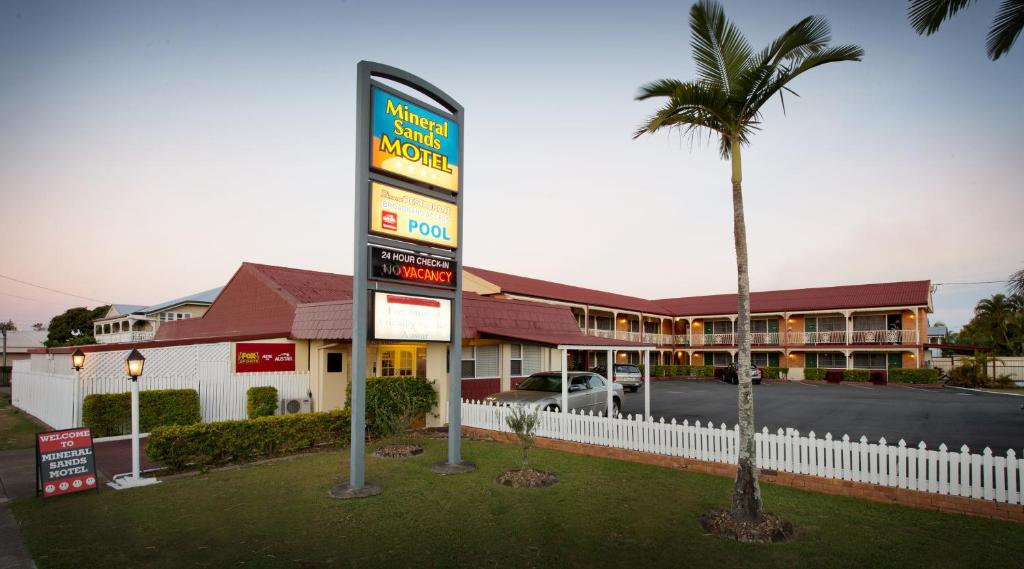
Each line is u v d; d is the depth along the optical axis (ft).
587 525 22.98
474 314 57.98
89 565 19.10
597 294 140.36
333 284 68.28
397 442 40.32
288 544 20.97
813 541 21.11
